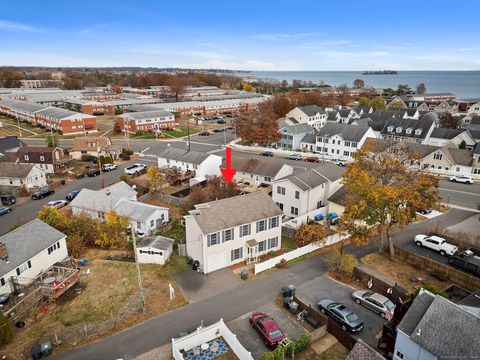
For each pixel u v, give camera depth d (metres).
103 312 29.80
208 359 24.61
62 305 30.81
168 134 109.75
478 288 31.81
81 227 41.56
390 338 24.38
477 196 55.25
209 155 66.94
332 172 52.91
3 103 139.12
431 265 35.06
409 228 44.50
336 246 40.75
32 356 24.50
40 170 63.16
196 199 48.44
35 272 33.69
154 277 34.75
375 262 37.03
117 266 36.84
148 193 57.03
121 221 41.41
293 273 35.34
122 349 25.61
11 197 55.44
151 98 171.38
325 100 163.62
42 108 122.06
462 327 20.38
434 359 20.48
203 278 34.59
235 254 37.03
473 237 40.62
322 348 25.38
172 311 29.75
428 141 85.88
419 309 22.66
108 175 69.94
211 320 28.59
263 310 29.83
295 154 82.94
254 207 38.47
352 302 30.70
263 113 100.38
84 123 109.56
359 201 35.22
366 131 81.31
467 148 80.94
